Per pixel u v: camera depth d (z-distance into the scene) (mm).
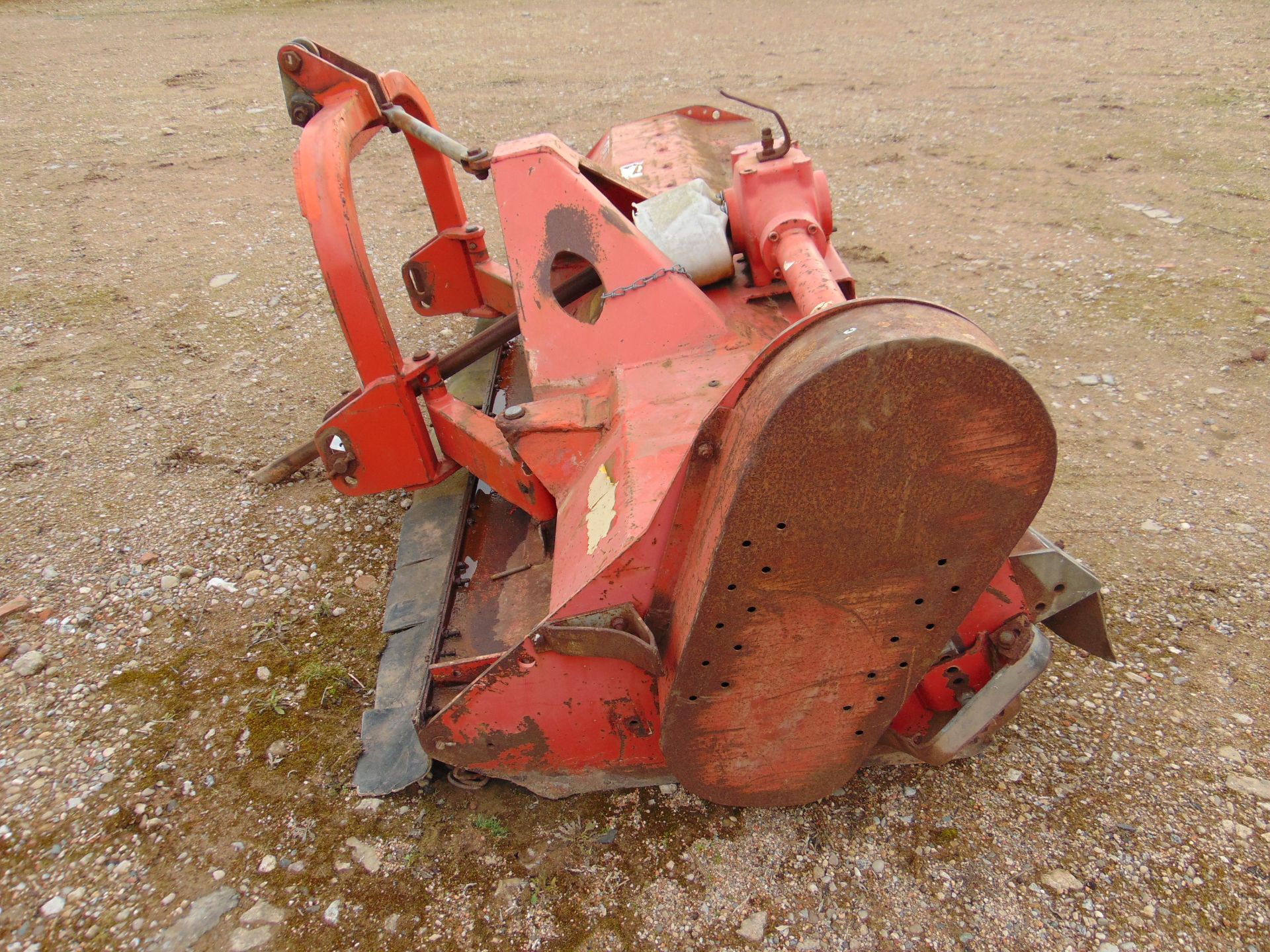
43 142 7688
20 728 2793
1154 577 3162
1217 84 7590
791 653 1969
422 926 2268
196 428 4207
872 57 9039
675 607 2051
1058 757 2594
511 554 3172
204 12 12031
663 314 2670
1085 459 3744
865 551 1809
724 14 11008
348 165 2791
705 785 2248
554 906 2297
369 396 2959
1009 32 9555
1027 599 2262
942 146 6883
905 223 5777
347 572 3389
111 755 2711
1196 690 2766
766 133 2900
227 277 5520
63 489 3820
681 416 2338
